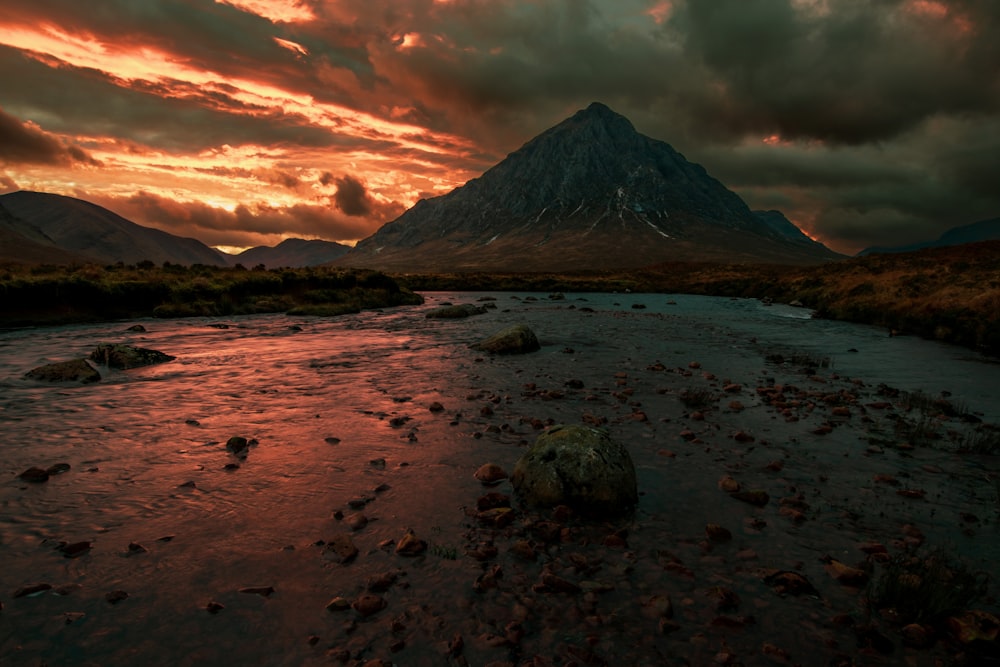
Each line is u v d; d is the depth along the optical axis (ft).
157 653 11.86
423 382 43.47
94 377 43.57
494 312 130.31
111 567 15.37
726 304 178.70
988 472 24.72
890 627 13.43
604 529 18.52
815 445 28.43
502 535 17.80
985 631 12.96
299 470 23.32
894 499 21.49
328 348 64.18
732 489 21.83
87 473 22.76
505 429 29.63
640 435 29.37
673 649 12.41
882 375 50.72
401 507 19.80
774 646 12.47
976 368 54.54
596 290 306.96
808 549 17.31
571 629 13.07
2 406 34.58
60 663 11.44
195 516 18.75
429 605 13.88
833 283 157.99
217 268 168.14
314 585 14.66
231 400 36.78
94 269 126.52
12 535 17.12
